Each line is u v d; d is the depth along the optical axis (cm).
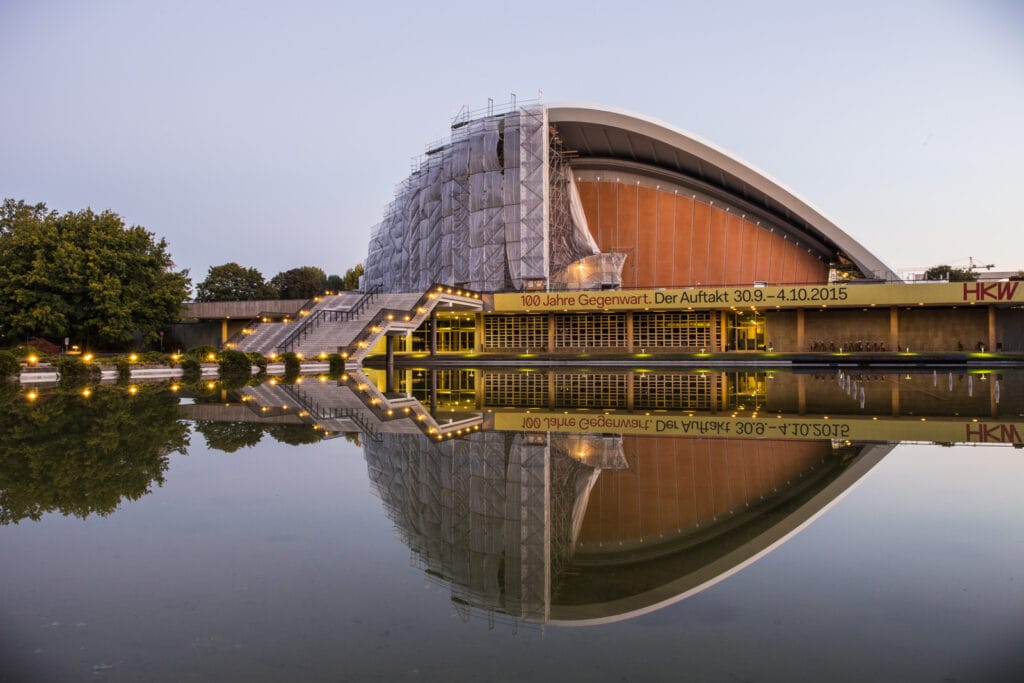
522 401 2072
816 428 1388
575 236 5472
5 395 2039
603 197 5747
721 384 2752
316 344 3803
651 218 5644
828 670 371
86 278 4291
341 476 876
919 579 510
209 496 766
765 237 5522
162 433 1236
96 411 1593
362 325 3881
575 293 4397
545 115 4991
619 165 5709
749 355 4294
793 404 1936
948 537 613
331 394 2183
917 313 4462
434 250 5553
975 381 2808
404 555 571
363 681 358
